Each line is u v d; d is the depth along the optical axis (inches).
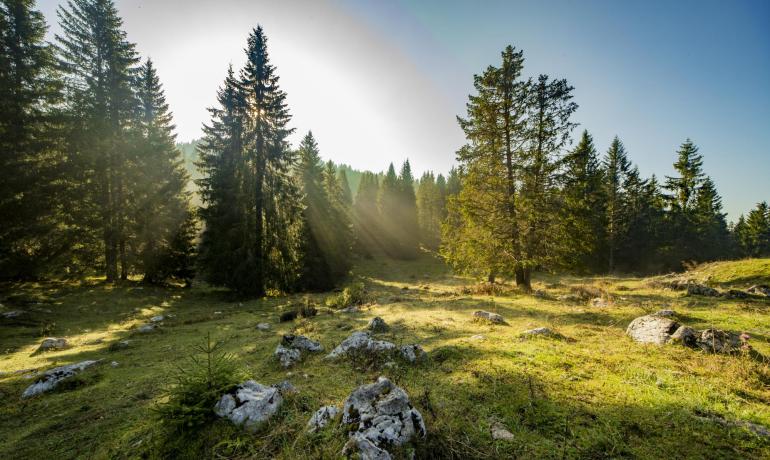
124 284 874.8
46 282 800.9
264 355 320.8
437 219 2485.2
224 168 986.1
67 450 167.5
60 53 817.5
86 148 828.0
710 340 255.0
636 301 498.0
